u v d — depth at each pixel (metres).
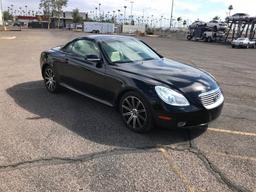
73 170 3.81
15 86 7.95
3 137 4.71
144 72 5.10
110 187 3.47
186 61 16.59
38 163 3.96
